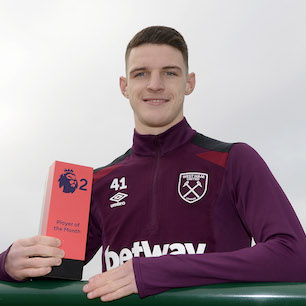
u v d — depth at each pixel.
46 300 0.94
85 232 1.08
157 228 1.35
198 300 0.88
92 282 0.94
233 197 1.32
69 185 1.10
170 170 1.45
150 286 0.93
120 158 1.68
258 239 1.15
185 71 1.58
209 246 1.29
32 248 1.03
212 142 1.51
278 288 0.85
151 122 1.53
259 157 1.32
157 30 1.55
